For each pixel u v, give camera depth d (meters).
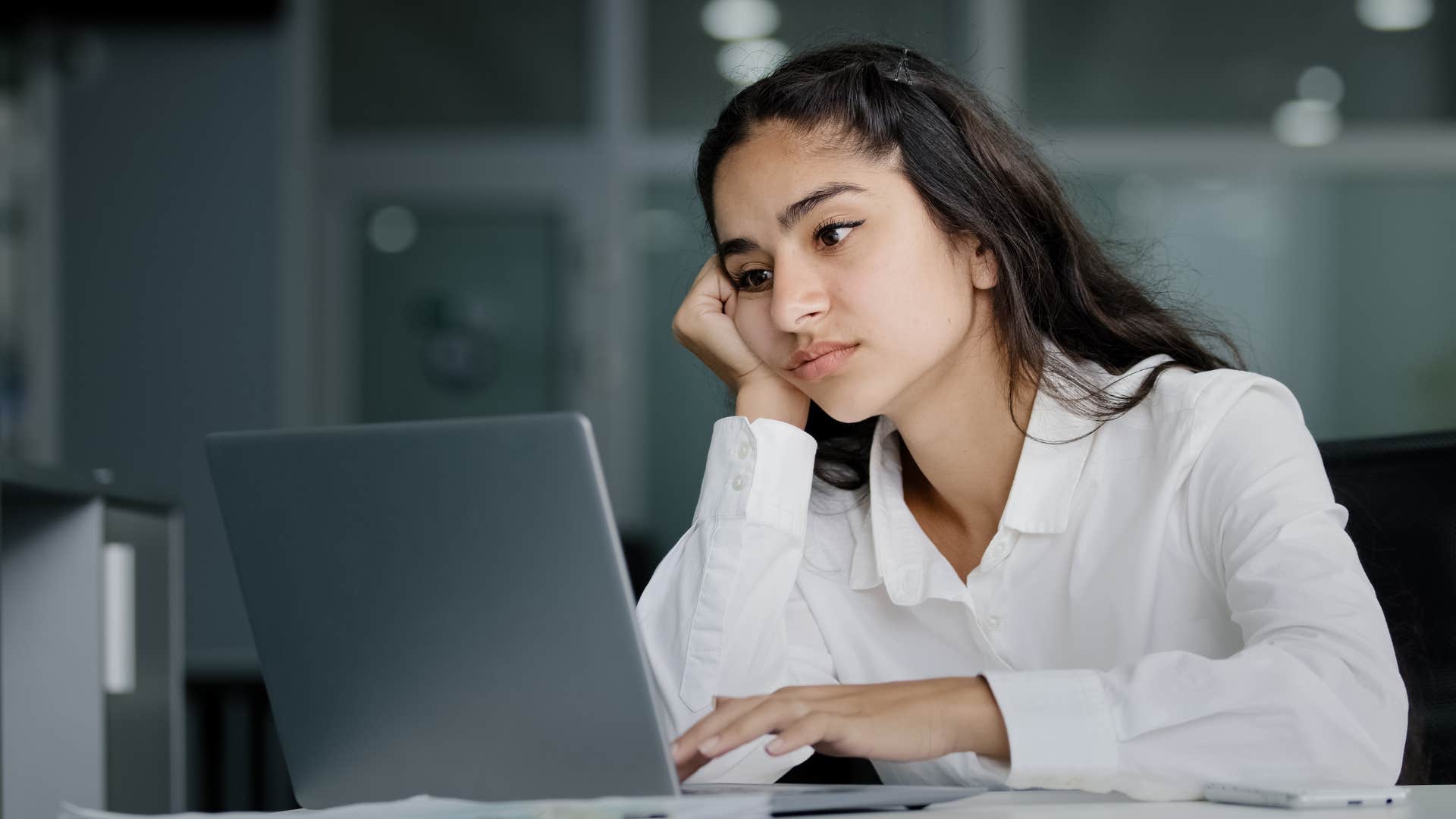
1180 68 4.80
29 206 4.72
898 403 1.28
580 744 0.88
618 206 4.86
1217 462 1.17
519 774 0.91
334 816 0.85
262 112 4.77
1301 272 4.73
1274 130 4.77
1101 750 0.88
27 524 1.74
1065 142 4.75
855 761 1.50
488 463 0.87
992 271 1.29
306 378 4.74
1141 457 1.24
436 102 4.91
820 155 1.22
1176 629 1.21
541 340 4.87
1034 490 1.26
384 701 0.94
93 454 4.68
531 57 4.91
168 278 4.73
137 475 4.67
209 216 4.75
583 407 4.83
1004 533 1.27
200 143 4.76
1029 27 4.81
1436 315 4.70
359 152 4.88
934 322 1.24
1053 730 0.88
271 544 0.94
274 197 4.75
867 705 0.90
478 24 4.93
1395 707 0.97
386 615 0.92
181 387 4.71
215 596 4.62
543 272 4.88
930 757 0.89
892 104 1.25
